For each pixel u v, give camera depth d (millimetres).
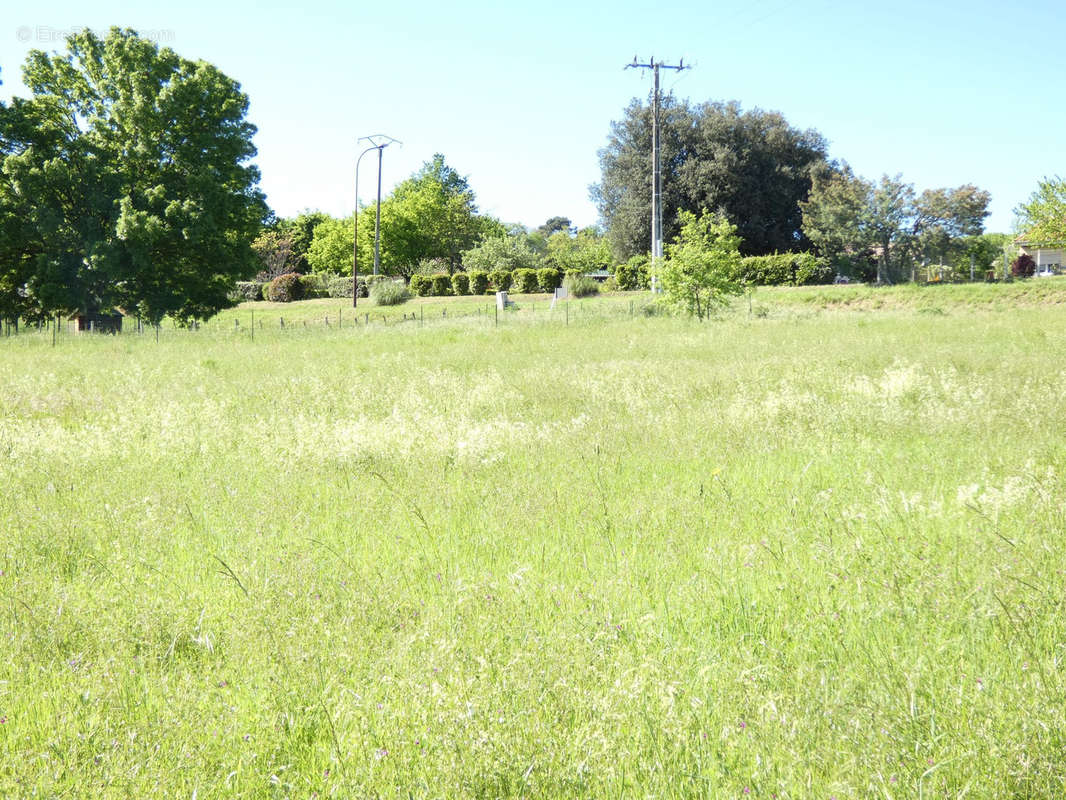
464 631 3865
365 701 3184
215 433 9258
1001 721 2891
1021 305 35000
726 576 4574
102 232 37281
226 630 4016
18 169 34969
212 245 39219
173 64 39875
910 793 2568
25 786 2670
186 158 39344
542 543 5281
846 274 50188
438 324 34375
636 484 6762
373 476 7156
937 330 21938
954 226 46625
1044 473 6344
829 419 9008
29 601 4348
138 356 21141
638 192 62500
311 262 92188
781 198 61062
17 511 6109
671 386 12031
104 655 3754
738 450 7902
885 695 3164
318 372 15820
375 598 4320
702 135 61312
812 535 5266
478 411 10914
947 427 8531
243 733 3062
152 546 5344
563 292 53500
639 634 3830
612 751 2816
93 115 39219
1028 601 3961
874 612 4020
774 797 2596
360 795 2613
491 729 2885
